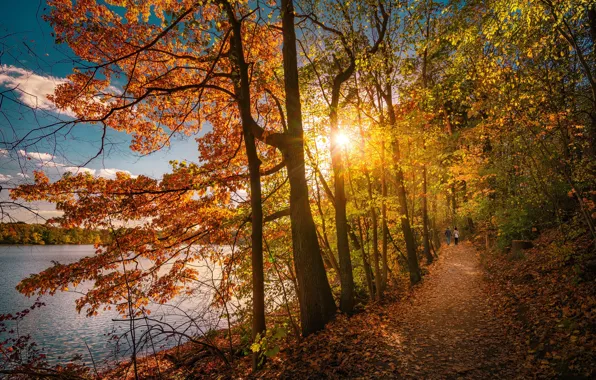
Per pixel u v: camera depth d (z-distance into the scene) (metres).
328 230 14.74
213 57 9.21
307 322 9.68
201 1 8.12
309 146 12.31
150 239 10.78
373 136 12.12
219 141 12.73
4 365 8.51
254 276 8.52
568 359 5.29
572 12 7.99
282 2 10.30
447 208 26.14
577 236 10.41
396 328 8.70
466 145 15.50
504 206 15.22
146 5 11.21
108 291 10.13
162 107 12.32
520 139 10.60
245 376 7.55
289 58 10.33
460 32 10.27
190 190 11.02
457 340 7.29
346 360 6.73
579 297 7.21
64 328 20.02
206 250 11.13
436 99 13.55
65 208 9.38
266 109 13.13
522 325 7.29
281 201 12.73
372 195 13.21
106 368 12.02
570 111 9.02
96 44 10.29
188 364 10.42
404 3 10.78
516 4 7.85
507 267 12.67
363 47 13.17
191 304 17.53
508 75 9.50
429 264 19.20
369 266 14.10
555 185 11.69
